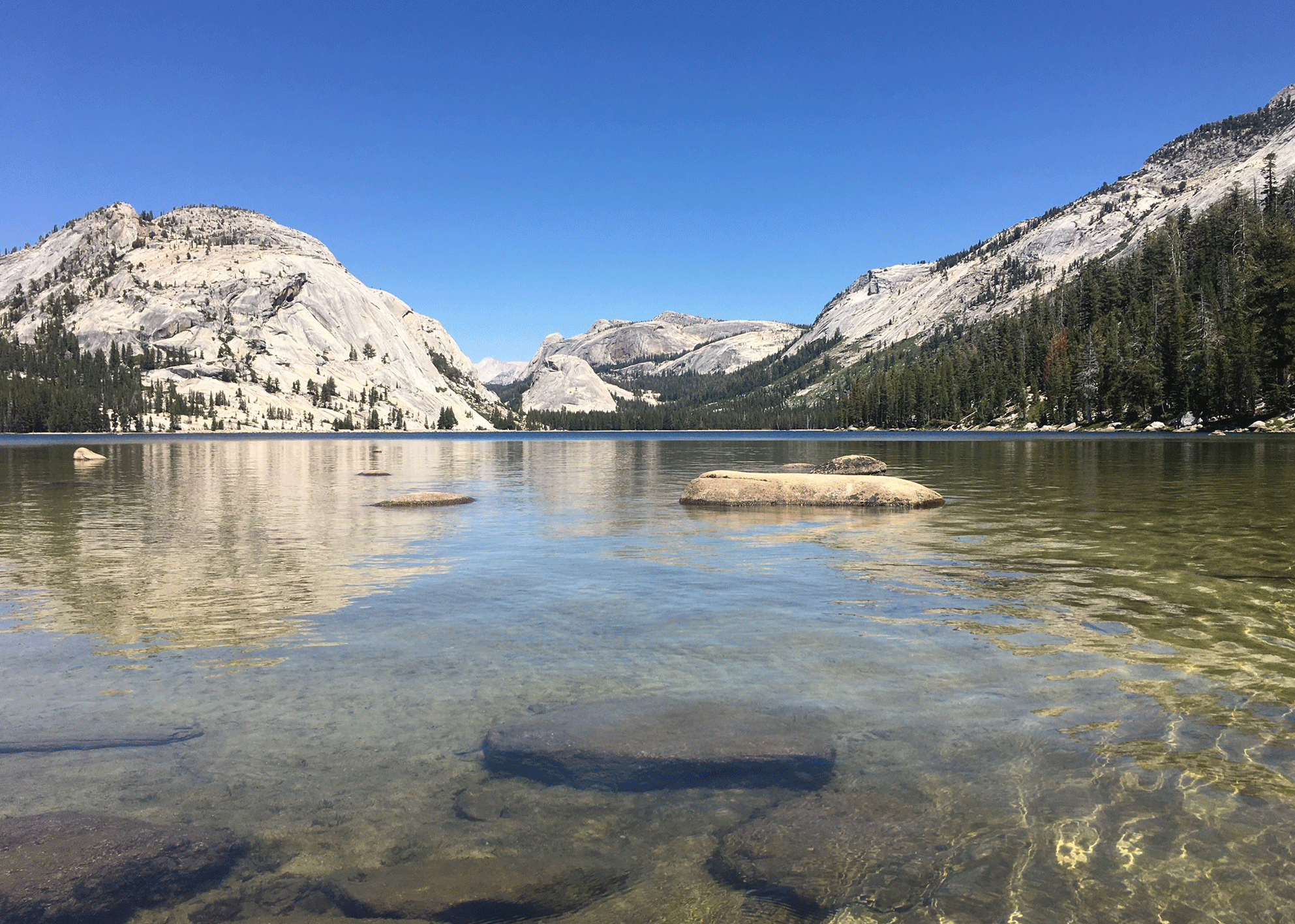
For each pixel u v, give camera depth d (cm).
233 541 1619
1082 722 585
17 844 436
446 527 1853
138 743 575
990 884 394
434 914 379
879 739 564
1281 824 439
